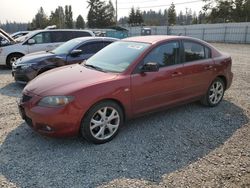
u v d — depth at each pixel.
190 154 4.11
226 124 5.25
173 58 5.23
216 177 3.54
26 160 3.89
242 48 25.84
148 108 4.89
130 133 4.78
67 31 12.29
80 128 4.20
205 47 5.88
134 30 50.91
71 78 4.46
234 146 4.38
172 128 5.02
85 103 4.09
